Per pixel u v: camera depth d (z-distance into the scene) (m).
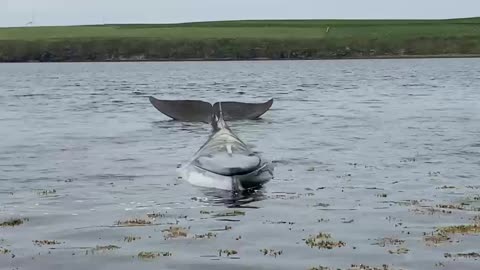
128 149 32.66
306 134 37.50
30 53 154.38
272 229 17.73
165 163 28.50
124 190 23.08
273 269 14.52
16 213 19.77
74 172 26.58
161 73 115.50
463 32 164.50
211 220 18.75
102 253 15.70
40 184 24.27
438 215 19.12
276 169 26.80
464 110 50.19
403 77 95.19
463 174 25.52
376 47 155.62
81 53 155.75
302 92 70.50
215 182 23.33
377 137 36.12
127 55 156.00
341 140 35.06
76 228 18.02
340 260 15.10
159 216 19.30
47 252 15.80
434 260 15.04
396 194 22.09
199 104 44.66
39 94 70.50
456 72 105.50
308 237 16.95
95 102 60.28
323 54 154.12
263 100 60.56
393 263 14.86
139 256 15.45
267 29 179.75
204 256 15.42
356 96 64.69
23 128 41.25
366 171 26.28
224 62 154.62
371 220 18.62
